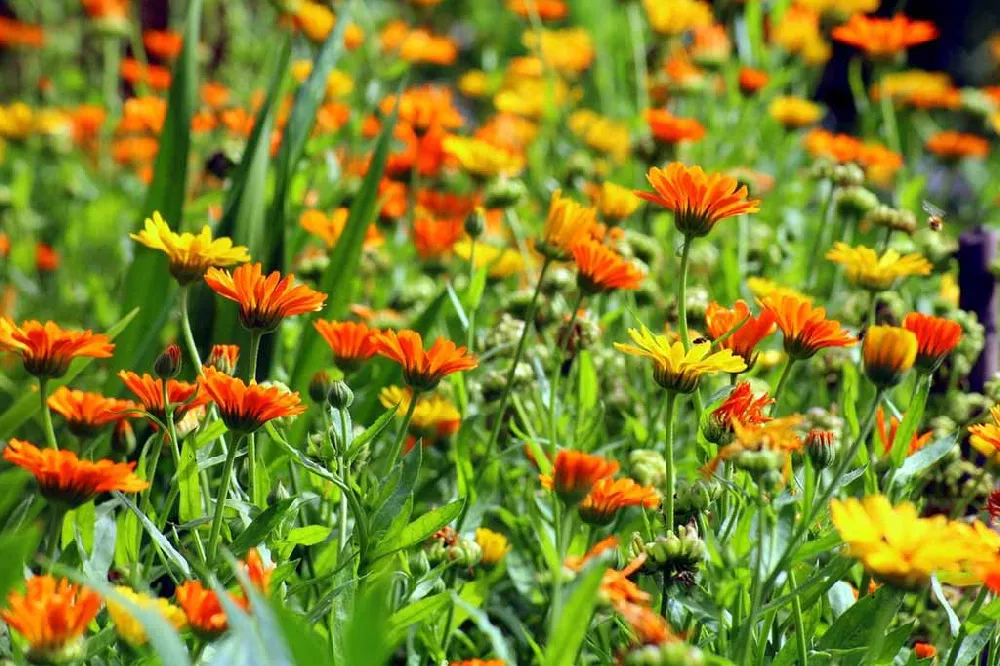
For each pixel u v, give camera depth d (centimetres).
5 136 293
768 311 184
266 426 178
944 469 202
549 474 192
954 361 213
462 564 185
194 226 251
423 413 199
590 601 162
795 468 190
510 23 466
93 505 183
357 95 317
